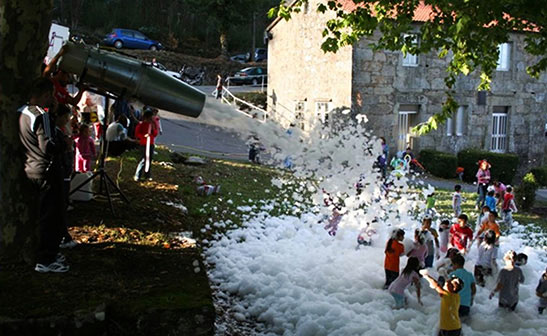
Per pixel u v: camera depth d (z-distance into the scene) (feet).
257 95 106.52
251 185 48.24
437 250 32.09
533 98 88.53
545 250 38.96
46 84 18.06
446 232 34.09
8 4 18.03
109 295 17.78
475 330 23.95
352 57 75.31
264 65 145.89
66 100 22.53
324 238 34.24
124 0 162.40
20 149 18.85
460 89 82.79
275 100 96.27
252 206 40.60
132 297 17.95
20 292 17.20
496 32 28.19
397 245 26.91
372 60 76.54
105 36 144.15
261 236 33.68
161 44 153.48
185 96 24.00
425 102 80.59
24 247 19.30
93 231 24.97
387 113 78.23
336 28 32.42
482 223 35.45
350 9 73.92
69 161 22.34
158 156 51.06
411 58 79.36
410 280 24.86
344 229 34.88
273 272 27.48
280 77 94.22
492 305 26.37
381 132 78.07
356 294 25.89
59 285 17.99
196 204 36.83
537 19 26.68
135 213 29.35
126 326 16.98
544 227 49.01
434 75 80.74
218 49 168.76
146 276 20.21
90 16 154.61
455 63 32.42
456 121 84.02
